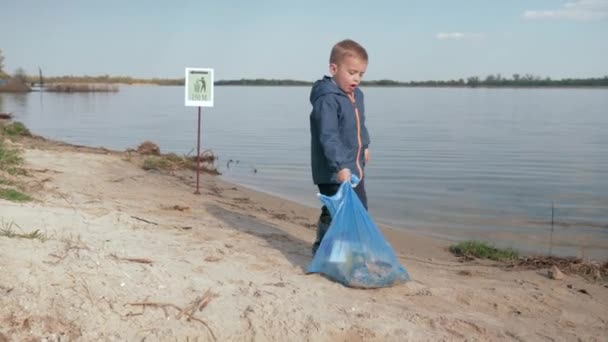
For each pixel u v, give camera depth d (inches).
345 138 183.2
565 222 378.6
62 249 163.2
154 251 183.0
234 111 1722.4
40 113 1453.0
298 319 143.6
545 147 812.6
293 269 185.8
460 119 1430.9
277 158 684.7
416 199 450.6
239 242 219.1
